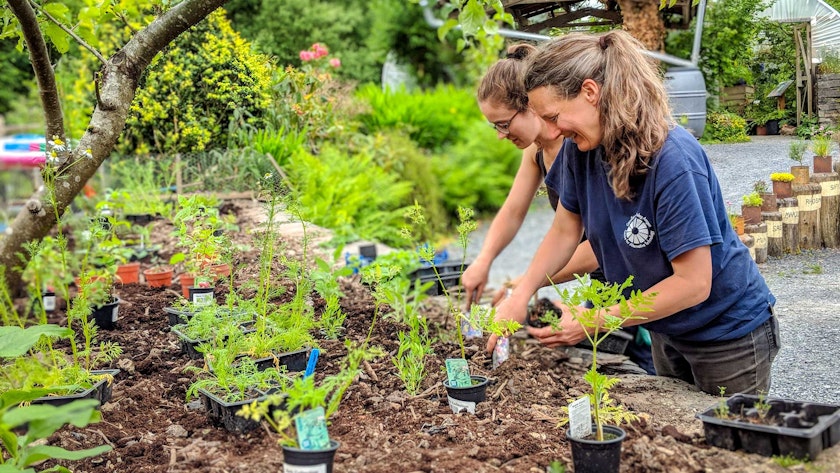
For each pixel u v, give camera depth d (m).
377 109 11.26
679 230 2.50
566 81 2.49
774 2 3.46
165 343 3.66
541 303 4.37
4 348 2.39
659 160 2.51
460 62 17.22
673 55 3.76
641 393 3.00
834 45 3.39
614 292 2.19
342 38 11.26
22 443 2.08
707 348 2.89
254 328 3.52
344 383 2.19
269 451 2.36
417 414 2.66
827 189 3.38
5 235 3.72
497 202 12.96
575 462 2.12
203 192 6.26
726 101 3.62
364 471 2.18
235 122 5.17
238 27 6.40
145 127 5.77
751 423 2.21
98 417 1.95
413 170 10.45
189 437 2.55
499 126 3.46
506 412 2.66
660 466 2.12
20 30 3.58
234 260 4.69
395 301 3.29
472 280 3.80
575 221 3.09
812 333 3.16
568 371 3.44
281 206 3.91
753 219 3.41
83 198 6.23
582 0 4.10
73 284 5.12
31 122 9.88
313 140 7.79
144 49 3.47
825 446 2.18
